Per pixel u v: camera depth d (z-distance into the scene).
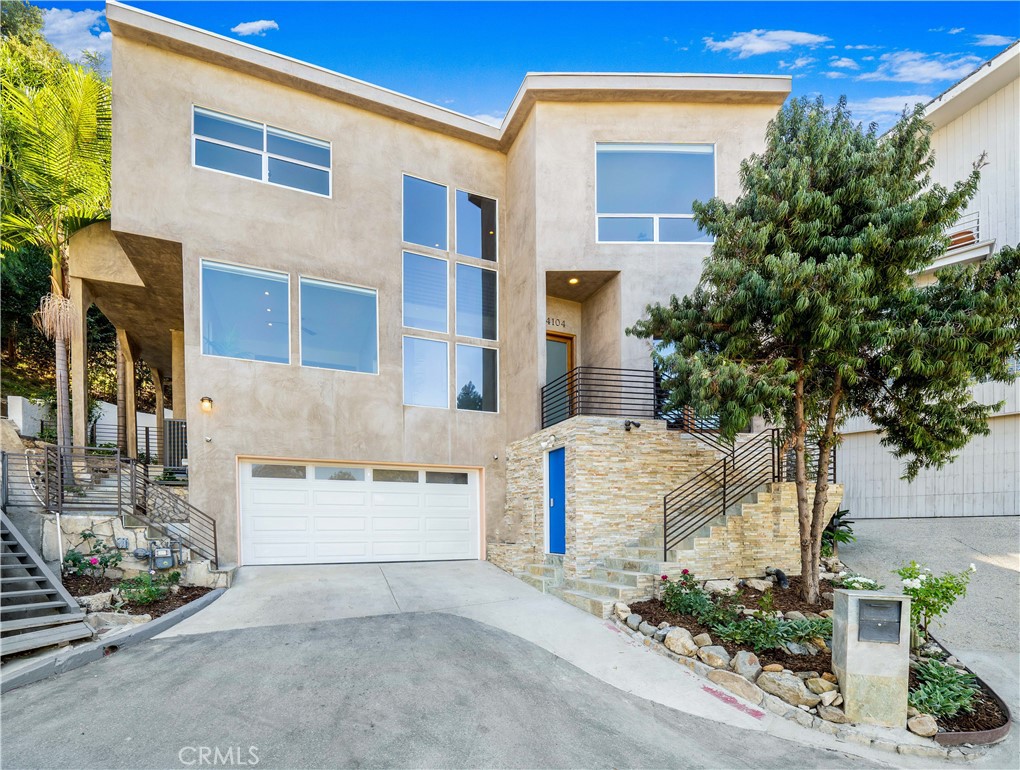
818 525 7.98
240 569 10.27
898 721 5.18
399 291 12.30
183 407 15.36
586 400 11.42
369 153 12.33
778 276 6.64
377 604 8.38
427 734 4.61
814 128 7.33
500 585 9.91
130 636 6.45
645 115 12.17
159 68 10.58
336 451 11.29
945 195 6.88
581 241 11.86
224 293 10.78
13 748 4.18
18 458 9.64
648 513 10.12
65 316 11.69
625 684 5.96
